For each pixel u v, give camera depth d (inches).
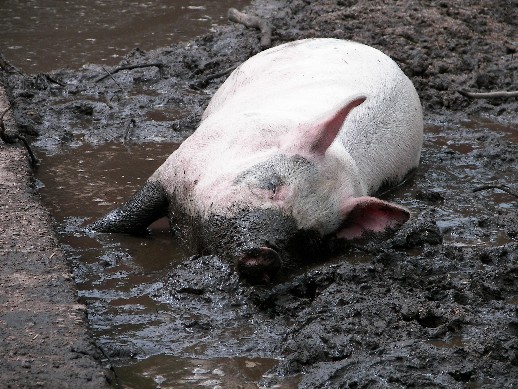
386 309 756.0
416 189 1053.8
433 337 728.3
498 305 783.7
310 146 839.1
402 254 862.5
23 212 851.4
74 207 964.0
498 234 946.1
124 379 661.9
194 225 855.7
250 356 703.1
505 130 1278.3
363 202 850.1
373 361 677.3
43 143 1144.8
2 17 1722.4
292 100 981.2
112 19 1738.4
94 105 1289.4
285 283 802.8
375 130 997.2
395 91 1060.5
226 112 993.5
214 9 1827.0
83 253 862.5
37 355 634.2
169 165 915.4
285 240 800.9
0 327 661.3
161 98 1331.2
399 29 1537.9
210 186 846.5
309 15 1659.7
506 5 1689.2
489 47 1517.0
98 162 1094.4
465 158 1156.5
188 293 786.8
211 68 1467.8
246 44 1537.9
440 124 1291.8
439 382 660.1
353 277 813.9
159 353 699.4
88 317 742.5
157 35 1651.1
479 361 685.3
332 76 1036.5
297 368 683.4
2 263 751.7
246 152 862.5
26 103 1283.2
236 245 791.7
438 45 1499.8
